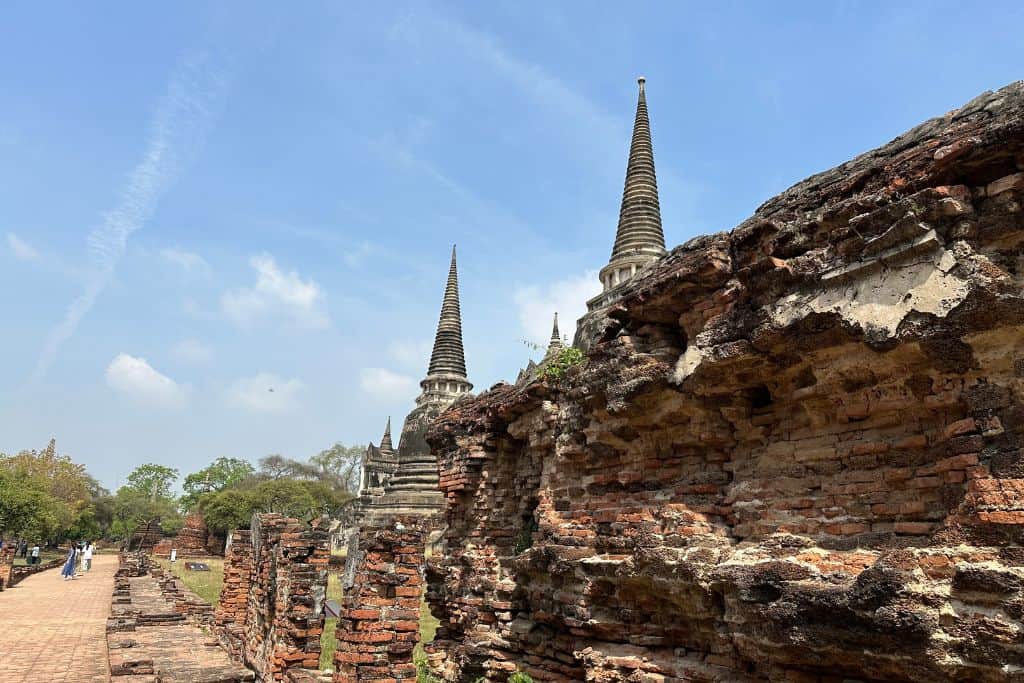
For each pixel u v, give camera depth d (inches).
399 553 538.3
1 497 2330.2
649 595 392.8
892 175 295.6
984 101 283.0
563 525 475.8
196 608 1043.9
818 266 311.9
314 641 619.8
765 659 319.9
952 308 261.3
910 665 257.3
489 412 625.9
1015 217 257.8
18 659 675.4
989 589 237.6
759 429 364.2
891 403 300.2
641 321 416.8
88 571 2253.9
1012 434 251.8
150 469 5339.6
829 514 318.0
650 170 1493.6
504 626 527.5
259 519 833.5
